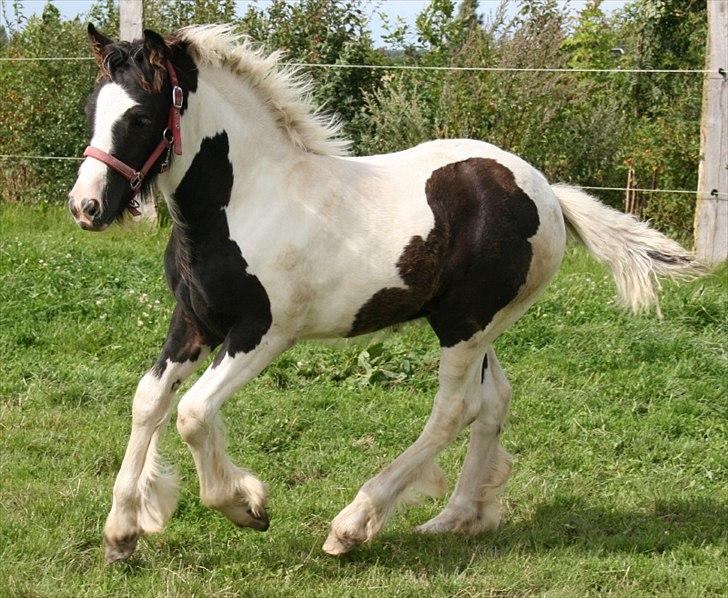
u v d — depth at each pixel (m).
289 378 6.48
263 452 5.47
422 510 4.97
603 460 5.56
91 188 3.66
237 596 3.90
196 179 3.98
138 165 3.79
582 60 13.44
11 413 5.65
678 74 11.88
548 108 10.23
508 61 10.45
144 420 4.11
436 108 10.43
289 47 11.16
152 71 3.76
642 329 7.41
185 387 6.29
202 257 4.03
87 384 6.11
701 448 5.70
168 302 7.66
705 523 4.78
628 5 13.48
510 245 4.46
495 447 4.79
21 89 10.98
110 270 8.23
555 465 5.47
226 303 4.05
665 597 4.02
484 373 4.77
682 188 10.73
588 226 4.80
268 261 4.02
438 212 4.36
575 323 7.55
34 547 4.12
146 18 11.33
